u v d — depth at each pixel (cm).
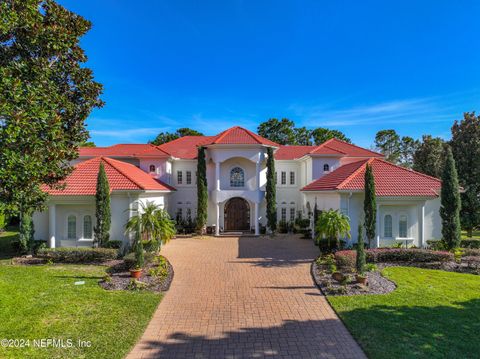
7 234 2923
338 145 3478
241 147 2786
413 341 809
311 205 2675
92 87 1288
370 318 953
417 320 937
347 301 1102
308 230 2669
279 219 3206
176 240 2528
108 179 2016
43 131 1052
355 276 1351
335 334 877
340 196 1944
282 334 880
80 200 1912
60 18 1160
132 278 1347
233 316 1005
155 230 1766
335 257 1605
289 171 3262
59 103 1137
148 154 2969
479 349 767
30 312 991
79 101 1287
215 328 920
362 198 1948
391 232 1966
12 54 1066
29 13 1026
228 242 2425
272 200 2770
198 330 907
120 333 862
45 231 1986
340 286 1251
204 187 2808
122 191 1925
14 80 931
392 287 1257
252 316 1004
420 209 1920
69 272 1494
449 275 1446
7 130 887
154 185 2442
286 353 781
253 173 3048
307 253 1980
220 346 816
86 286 1266
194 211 3136
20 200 1062
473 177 2748
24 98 955
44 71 1076
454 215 1831
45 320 938
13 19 954
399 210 1969
